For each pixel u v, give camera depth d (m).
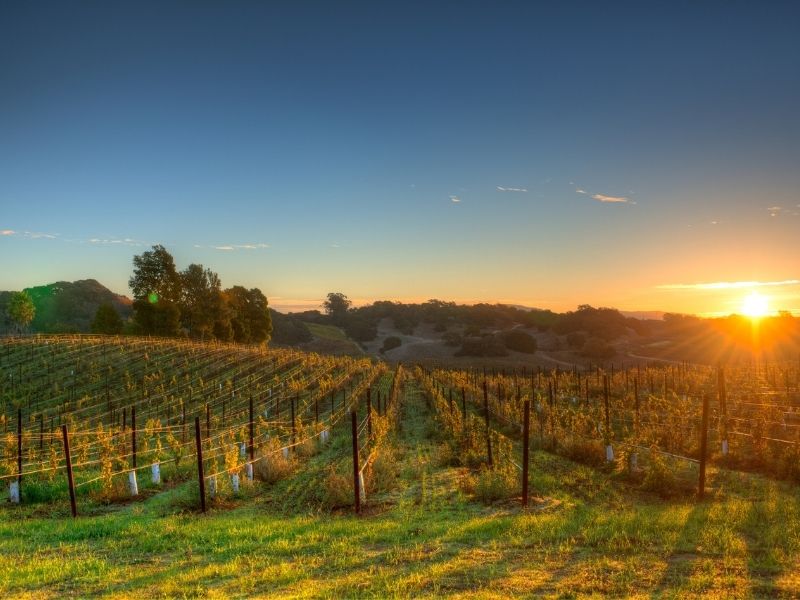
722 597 8.74
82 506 19.69
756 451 22.55
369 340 187.88
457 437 27.27
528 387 53.16
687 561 10.67
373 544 13.13
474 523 14.36
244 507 19.00
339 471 23.23
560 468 23.33
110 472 21.00
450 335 170.62
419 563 11.39
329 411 48.47
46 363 65.44
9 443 26.64
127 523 16.38
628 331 169.88
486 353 148.12
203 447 27.61
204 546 13.64
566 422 29.59
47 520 17.58
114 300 199.62
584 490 19.52
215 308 104.31
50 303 181.25
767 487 18.77
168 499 19.95
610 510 16.17
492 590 9.55
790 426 26.83
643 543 11.82
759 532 12.41
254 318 121.81
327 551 12.54
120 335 90.06
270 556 12.48
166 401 51.06
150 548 13.71
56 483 21.98
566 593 9.29
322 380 65.00
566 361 139.62
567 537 12.59
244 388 58.69
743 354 127.56
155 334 92.81
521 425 32.94
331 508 18.12
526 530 13.34
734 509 14.62
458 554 11.77
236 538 14.17
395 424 38.12
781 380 46.53
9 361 66.50
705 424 18.14
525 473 17.16
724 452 23.31
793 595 8.83
